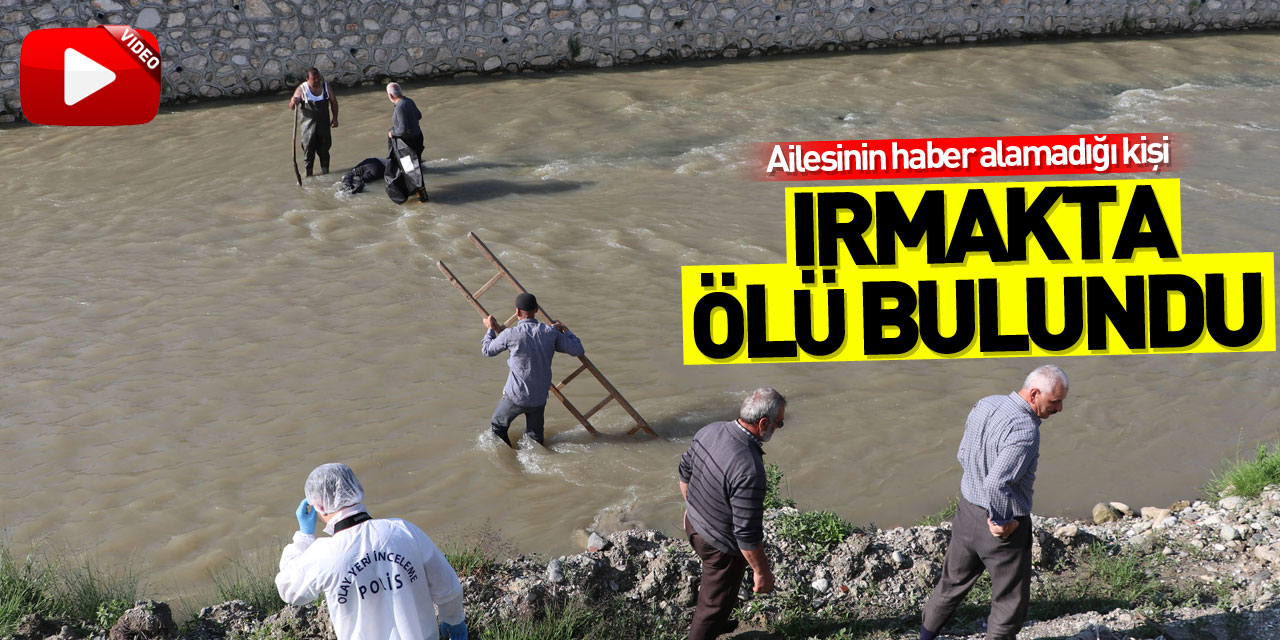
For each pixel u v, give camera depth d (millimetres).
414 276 16781
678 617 8211
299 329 14859
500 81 29703
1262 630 7438
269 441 11992
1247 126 24469
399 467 11508
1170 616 7758
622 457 11773
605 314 15367
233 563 9844
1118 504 10328
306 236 18547
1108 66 30328
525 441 11953
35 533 10305
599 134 24812
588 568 8344
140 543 10156
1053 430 12172
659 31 31172
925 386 13297
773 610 8195
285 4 27906
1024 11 33344
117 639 7539
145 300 15859
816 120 25625
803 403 12914
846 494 10945
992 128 24734
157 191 21141
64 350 14219
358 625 5469
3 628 7660
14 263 17391
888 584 8461
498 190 21047
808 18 32156
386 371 13648
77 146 24391
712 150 23469
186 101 27875
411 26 29141
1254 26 34250
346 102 27766
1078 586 8391
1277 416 12273
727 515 6758
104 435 12109
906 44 33156
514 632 7617
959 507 6867
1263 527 9188
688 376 13617
